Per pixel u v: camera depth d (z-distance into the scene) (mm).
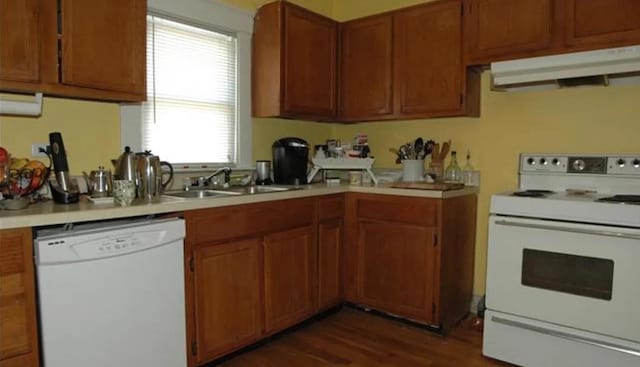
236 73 2811
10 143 1877
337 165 2898
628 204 1840
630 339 1815
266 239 2254
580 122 2455
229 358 2184
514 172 2689
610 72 2043
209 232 1972
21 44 1680
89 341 1550
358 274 2768
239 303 2133
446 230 2453
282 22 2715
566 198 2062
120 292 1624
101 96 1953
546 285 2025
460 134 2906
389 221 2602
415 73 2799
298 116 2881
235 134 2840
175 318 1823
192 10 2494
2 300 1395
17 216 1412
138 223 1711
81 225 1632
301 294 2490
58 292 1471
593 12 2135
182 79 2529
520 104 2654
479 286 2855
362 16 3342
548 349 2031
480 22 2498
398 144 3234
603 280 1875
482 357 2232
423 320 2502
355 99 3115
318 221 2586
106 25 1928
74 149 2074
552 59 2176
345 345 2361
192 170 2586
